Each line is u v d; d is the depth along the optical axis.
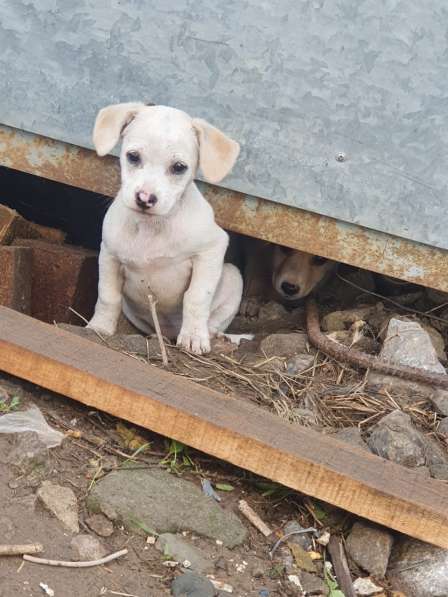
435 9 0.82
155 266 0.84
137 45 0.88
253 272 1.18
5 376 0.70
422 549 0.63
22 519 0.57
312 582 0.60
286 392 0.80
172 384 0.69
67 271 0.91
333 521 0.66
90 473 0.63
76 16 0.88
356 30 0.84
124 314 0.93
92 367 0.68
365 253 0.90
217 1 0.85
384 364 0.85
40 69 0.90
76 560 0.55
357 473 0.64
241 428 0.65
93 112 0.90
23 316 0.73
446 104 0.84
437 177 0.86
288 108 0.87
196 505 0.62
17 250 0.87
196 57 0.87
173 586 0.55
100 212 1.19
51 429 0.65
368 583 0.62
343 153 0.87
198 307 0.84
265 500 0.66
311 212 0.90
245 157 0.89
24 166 0.93
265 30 0.85
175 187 0.76
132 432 0.68
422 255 0.89
